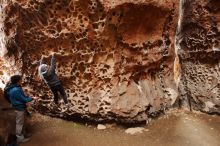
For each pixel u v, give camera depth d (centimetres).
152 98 850
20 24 809
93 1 759
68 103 825
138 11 782
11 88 727
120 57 813
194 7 890
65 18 786
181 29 919
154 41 837
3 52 895
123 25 791
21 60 852
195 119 874
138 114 813
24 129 766
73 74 818
